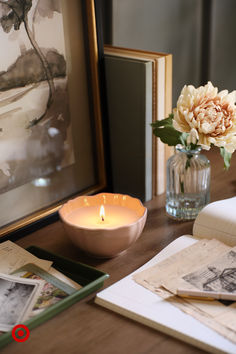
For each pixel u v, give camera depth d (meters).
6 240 0.79
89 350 0.56
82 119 0.89
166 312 0.60
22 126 0.79
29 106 0.80
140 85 0.85
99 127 0.91
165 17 1.14
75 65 0.85
